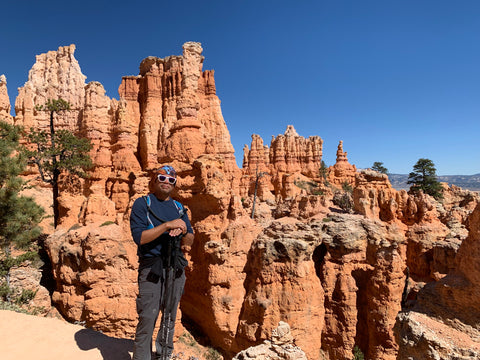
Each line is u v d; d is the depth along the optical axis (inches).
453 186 2245.3
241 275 860.6
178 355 805.9
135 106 1830.7
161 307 204.4
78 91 2153.1
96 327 806.5
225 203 893.8
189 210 943.0
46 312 869.8
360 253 919.7
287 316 763.4
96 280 818.8
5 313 300.8
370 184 1154.7
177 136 975.6
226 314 825.5
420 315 486.0
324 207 1135.0
